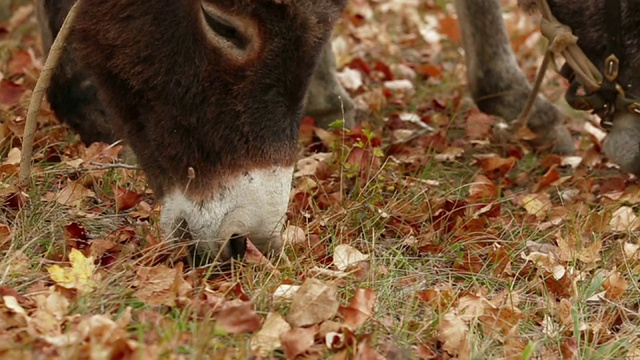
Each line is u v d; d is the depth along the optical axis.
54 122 10.23
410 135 11.15
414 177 9.80
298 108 6.71
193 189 6.77
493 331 7.00
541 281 7.82
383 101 12.16
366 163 9.51
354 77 13.09
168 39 6.81
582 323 7.28
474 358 6.59
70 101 9.34
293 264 7.44
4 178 8.48
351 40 15.07
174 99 6.82
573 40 8.93
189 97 6.73
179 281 6.72
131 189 8.84
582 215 9.18
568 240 8.48
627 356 6.89
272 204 6.62
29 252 7.48
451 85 13.16
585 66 8.94
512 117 11.24
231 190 6.62
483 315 7.18
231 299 6.81
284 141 6.66
